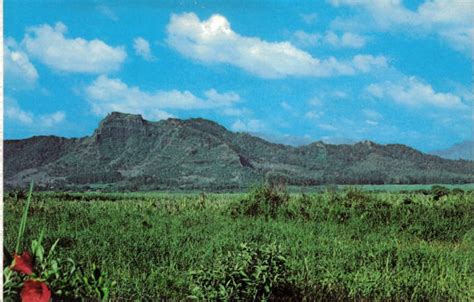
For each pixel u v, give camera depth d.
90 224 7.96
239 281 4.99
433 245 7.46
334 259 6.34
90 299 4.84
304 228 7.97
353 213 8.69
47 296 4.46
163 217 8.51
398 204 9.08
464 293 5.73
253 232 7.52
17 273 4.90
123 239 6.87
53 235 6.93
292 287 5.38
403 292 5.64
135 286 5.33
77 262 5.64
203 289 4.99
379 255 6.61
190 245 6.82
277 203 9.14
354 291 5.52
